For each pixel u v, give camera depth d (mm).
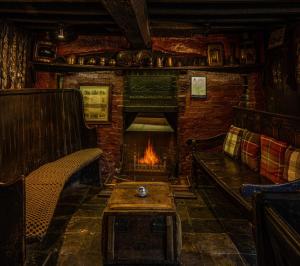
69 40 4844
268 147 3465
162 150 5797
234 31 5082
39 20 4258
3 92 2562
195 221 3484
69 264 2557
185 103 5488
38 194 2527
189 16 4129
